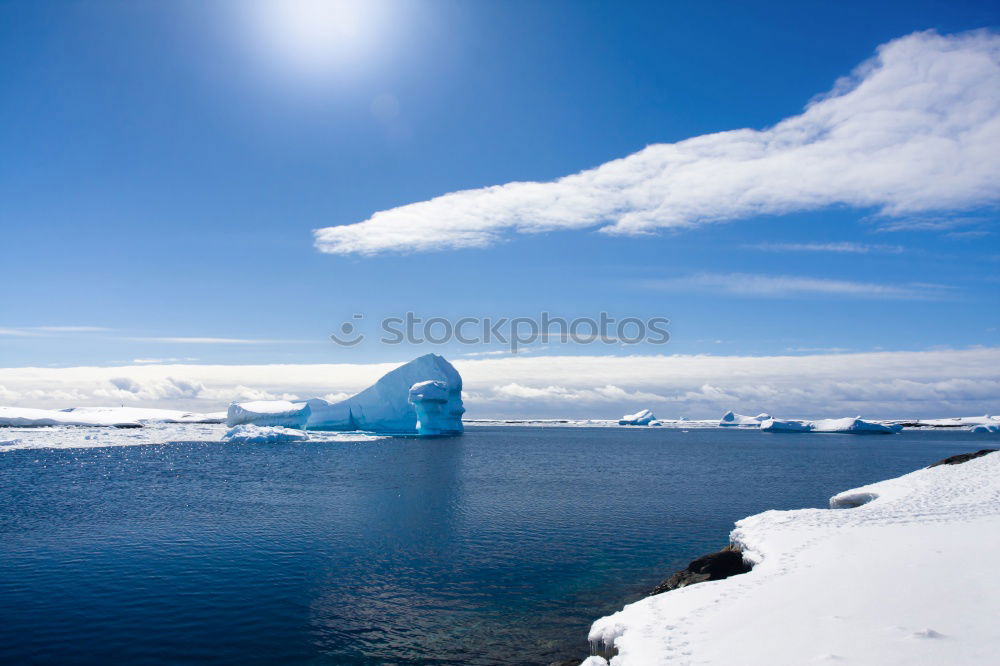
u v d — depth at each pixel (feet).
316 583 57.11
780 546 42.96
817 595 28.73
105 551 67.26
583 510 99.86
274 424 346.33
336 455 216.95
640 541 76.02
